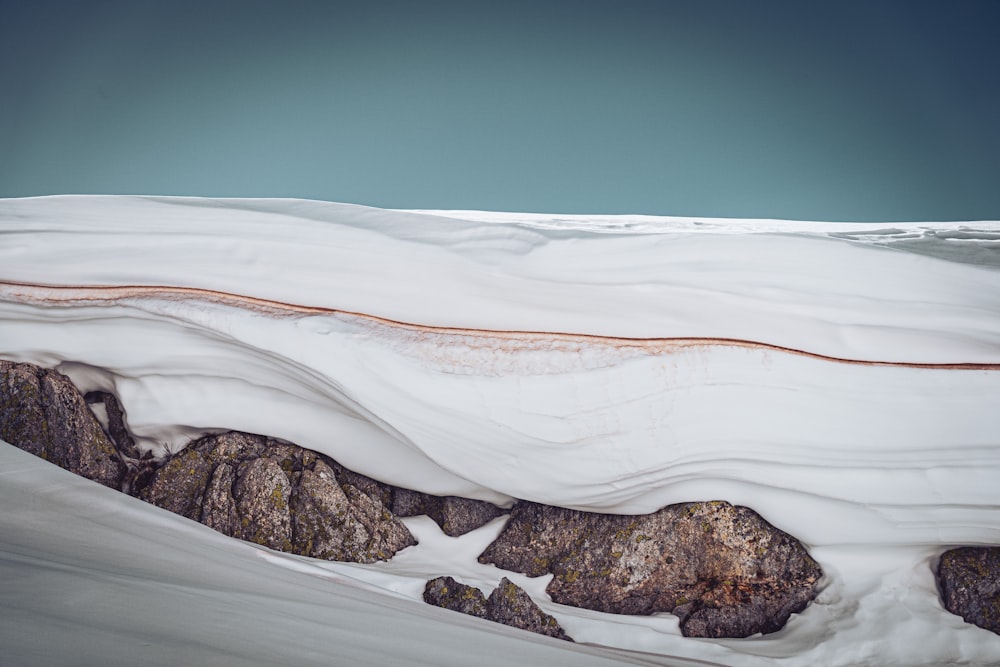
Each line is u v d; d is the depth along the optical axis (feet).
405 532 18.79
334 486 18.54
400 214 20.98
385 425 18.28
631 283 18.69
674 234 19.35
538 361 17.66
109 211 20.81
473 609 16.24
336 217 20.67
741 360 17.29
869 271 18.38
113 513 13.92
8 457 14.83
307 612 10.13
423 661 8.63
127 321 19.21
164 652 6.14
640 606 17.25
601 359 17.51
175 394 19.21
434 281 19.19
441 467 18.48
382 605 12.98
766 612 16.84
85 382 19.51
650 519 17.76
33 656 5.33
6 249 19.76
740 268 18.57
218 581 11.05
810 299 18.08
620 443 17.40
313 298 19.11
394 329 18.42
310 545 18.01
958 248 23.54
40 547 10.34
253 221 20.38
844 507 16.98
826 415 16.99
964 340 17.40
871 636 15.79
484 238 19.95
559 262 19.24
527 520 18.67
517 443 17.58
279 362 18.69
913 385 16.96
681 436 17.30
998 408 16.76
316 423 19.02
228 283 19.35
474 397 17.58
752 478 17.20
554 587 17.71
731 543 17.17
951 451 16.76
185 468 18.70
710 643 16.14
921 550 17.01
